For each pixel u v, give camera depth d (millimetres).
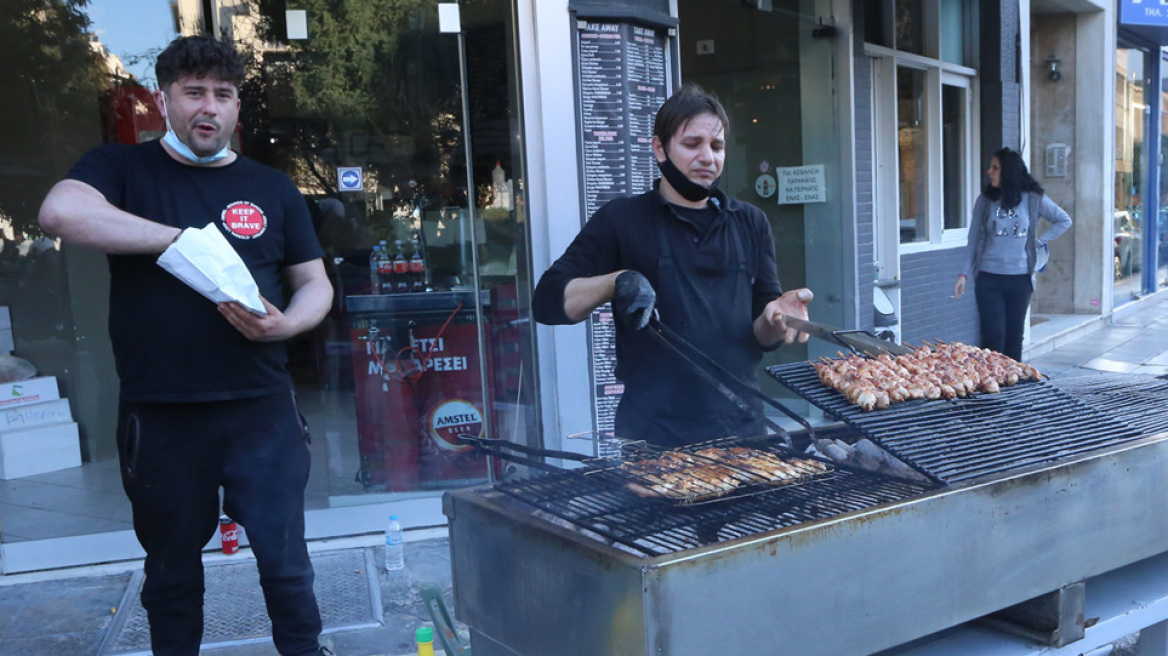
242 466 2377
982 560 1803
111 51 4879
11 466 4805
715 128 2176
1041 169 10930
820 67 6121
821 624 1598
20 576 3936
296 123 4465
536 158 4145
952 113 8031
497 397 4480
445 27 4207
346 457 4492
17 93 4938
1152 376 3068
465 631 3242
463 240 4414
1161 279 14312
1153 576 2338
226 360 2307
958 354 2512
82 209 2113
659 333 2102
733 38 6305
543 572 1697
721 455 2004
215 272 2152
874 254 6797
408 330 4473
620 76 4133
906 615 1704
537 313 2299
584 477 1963
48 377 5016
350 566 3930
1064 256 10961
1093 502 1975
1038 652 1950
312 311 2439
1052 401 2342
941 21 7590
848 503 1746
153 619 2410
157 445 2293
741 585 1499
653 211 2275
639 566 1424
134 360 2268
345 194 4445
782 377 2287
